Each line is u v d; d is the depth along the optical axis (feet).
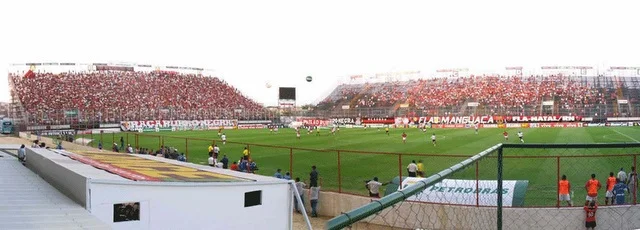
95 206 31.73
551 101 268.00
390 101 331.16
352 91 379.14
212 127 288.71
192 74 381.19
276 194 43.06
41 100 263.29
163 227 34.73
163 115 279.49
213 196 37.76
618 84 316.60
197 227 36.70
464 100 303.68
